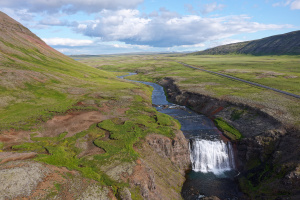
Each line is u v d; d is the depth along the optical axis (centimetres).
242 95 8100
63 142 4450
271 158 4397
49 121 5466
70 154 3944
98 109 6694
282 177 3803
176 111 8069
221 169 5059
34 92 7369
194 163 5134
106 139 4688
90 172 3309
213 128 6259
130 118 6062
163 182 3944
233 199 3862
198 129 6156
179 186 4181
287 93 7975
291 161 3934
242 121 6141
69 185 2875
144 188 3269
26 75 8238
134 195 3136
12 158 3312
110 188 3069
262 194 3731
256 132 5319
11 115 5488
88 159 3750
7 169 2742
